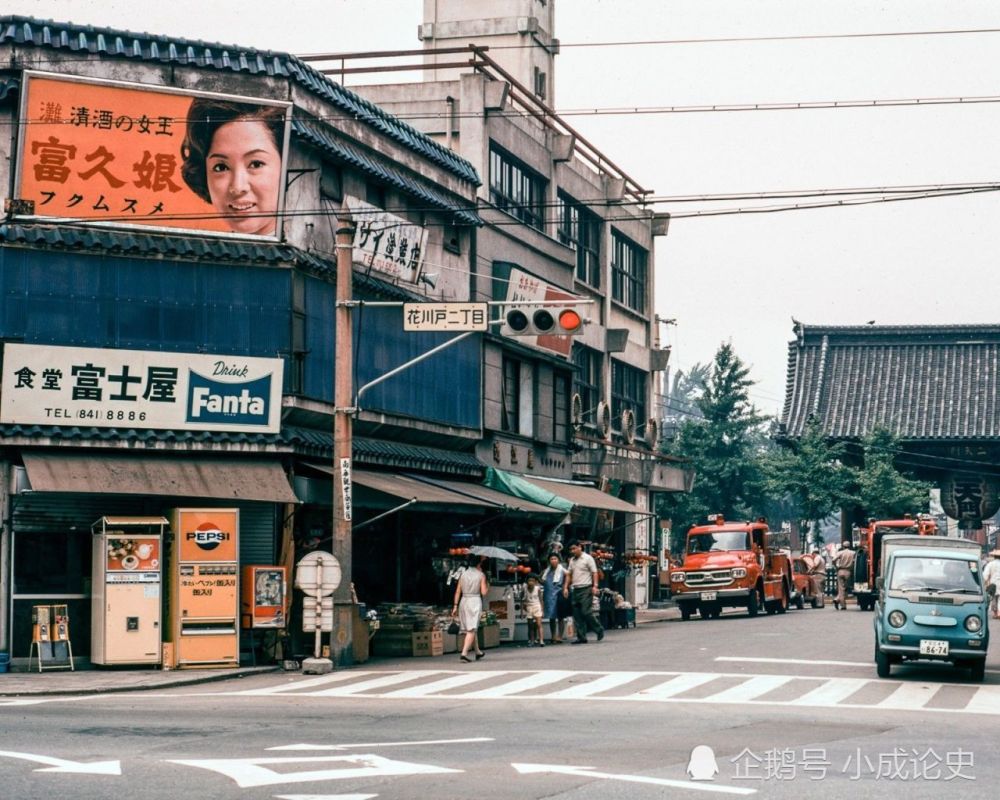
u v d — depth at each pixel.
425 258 33.50
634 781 11.77
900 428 60.25
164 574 24.59
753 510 67.06
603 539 45.94
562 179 46.22
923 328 63.94
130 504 25.38
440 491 29.81
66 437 24.64
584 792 11.16
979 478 60.12
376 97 39.53
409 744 14.14
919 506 57.03
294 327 27.19
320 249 29.03
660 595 55.12
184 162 26.05
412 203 33.59
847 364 63.88
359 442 29.84
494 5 51.44
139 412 25.30
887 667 22.55
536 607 30.11
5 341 24.44
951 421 60.25
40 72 24.92
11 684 21.45
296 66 28.14
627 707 18.14
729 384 67.50
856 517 60.06
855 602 56.28
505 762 12.85
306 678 23.09
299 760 12.78
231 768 12.19
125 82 25.53
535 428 40.69
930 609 22.36
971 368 62.59
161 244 25.70
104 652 23.61
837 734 15.41
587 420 49.03
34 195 24.97
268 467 26.30
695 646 28.30
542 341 40.34
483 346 36.94
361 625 25.98
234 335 26.28
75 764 12.30
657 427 53.72
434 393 33.72
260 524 26.39
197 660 24.05
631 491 51.94
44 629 23.94
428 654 27.42
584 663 24.75
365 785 11.38
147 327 25.58
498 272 38.00
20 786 11.09
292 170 27.75
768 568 43.81
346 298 24.94
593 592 30.58
